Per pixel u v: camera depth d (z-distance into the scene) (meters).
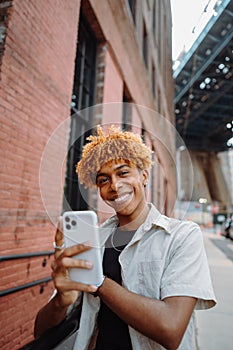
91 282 0.59
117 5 4.76
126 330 0.76
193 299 0.66
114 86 4.67
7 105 2.07
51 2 2.68
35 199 2.37
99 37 4.24
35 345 0.77
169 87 13.66
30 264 2.30
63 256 0.59
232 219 13.48
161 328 0.58
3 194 2.03
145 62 8.20
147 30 8.29
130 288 0.72
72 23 3.12
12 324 2.06
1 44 2.05
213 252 8.01
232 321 2.68
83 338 0.80
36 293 2.35
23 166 2.25
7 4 2.15
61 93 2.83
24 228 2.22
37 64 2.44
